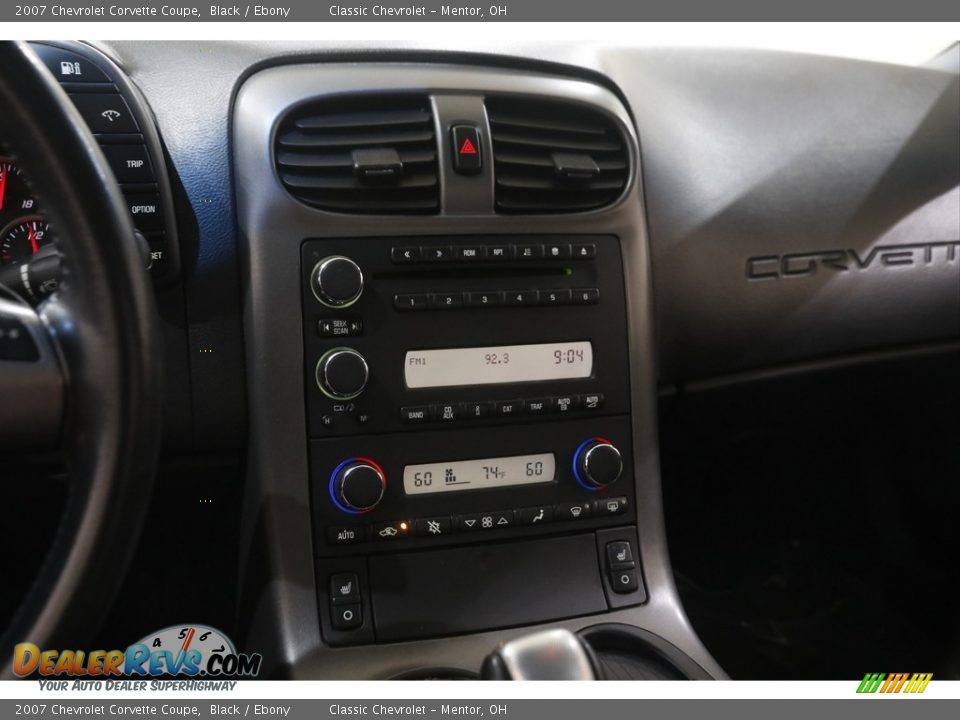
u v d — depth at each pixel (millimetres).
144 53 890
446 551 878
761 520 1391
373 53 918
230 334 880
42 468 867
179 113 883
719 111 1082
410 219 873
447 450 879
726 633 1264
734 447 1315
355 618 843
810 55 1145
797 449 1367
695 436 1233
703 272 1058
